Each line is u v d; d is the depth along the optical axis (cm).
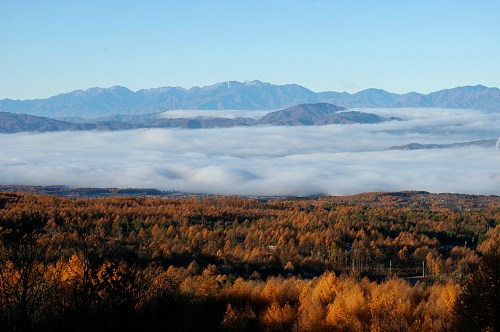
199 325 1241
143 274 1089
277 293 3628
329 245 8019
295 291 3869
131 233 6519
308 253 7788
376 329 2817
